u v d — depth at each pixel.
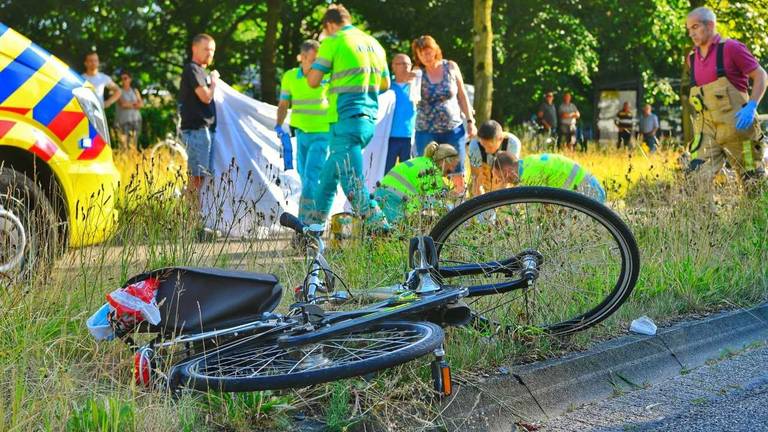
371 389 4.06
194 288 4.19
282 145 9.28
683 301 6.02
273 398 3.96
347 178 7.78
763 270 6.59
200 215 6.02
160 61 28.52
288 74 9.08
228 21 28.94
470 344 4.75
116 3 26.16
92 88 6.75
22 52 6.37
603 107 32.53
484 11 13.41
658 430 4.21
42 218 5.88
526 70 30.56
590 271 5.09
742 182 8.26
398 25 30.08
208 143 9.14
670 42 30.89
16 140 6.20
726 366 5.24
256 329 4.12
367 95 7.86
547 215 5.04
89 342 4.56
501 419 4.28
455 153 7.11
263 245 6.13
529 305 5.06
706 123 8.72
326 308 4.33
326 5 29.62
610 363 4.93
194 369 3.90
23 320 4.53
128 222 5.76
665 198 7.43
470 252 4.97
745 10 19.66
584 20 30.78
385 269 5.73
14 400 3.57
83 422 3.57
